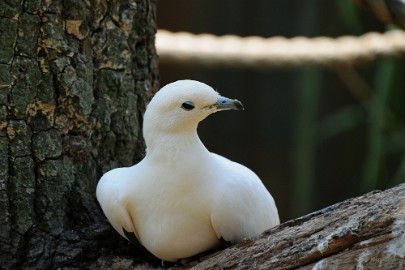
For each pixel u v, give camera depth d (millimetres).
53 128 7883
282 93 19516
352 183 19703
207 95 7355
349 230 6715
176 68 19594
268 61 13453
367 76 18547
